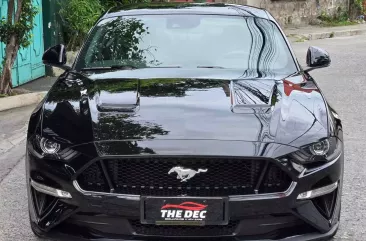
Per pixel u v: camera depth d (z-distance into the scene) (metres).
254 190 3.15
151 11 5.03
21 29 8.04
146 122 3.36
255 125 3.35
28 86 9.39
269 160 3.14
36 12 8.31
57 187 3.26
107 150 3.16
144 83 3.93
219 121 3.37
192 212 3.12
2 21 7.97
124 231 3.20
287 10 19.42
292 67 4.46
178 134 3.24
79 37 10.95
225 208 3.12
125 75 4.14
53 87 4.13
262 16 5.05
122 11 5.09
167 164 3.14
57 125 3.46
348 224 4.30
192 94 3.72
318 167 3.29
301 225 3.31
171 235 3.18
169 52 4.50
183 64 4.37
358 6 21.61
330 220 3.40
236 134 3.25
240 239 3.19
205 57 4.45
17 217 4.43
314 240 3.29
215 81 3.97
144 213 3.12
